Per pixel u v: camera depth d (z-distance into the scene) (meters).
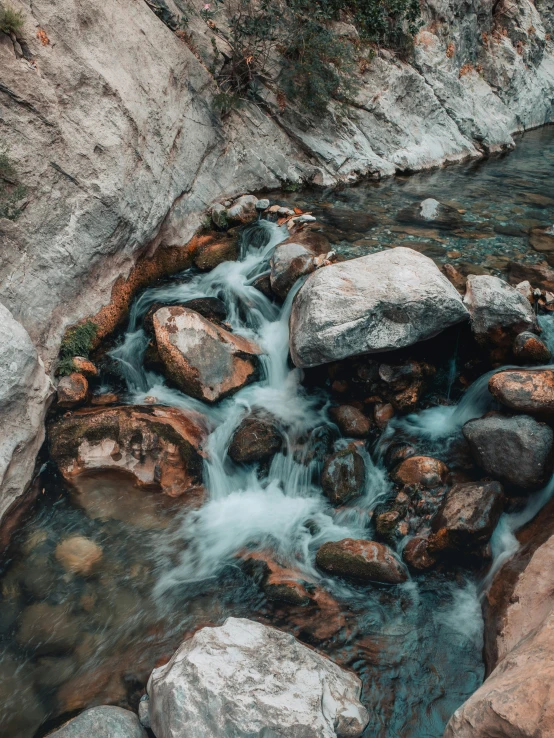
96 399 5.89
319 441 5.59
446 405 5.73
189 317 6.16
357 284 5.61
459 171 11.02
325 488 5.25
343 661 3.93
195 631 4.14
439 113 11.90
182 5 8.38
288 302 6.62
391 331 5.40
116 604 4.31
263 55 9.13
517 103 14.44
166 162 7.34
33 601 4.29
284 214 8.27
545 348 5.37
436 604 4.32
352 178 10.04
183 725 3.15
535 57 15.31
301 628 4.14
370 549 4.56
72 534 4.82
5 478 4.71
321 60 9.43
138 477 5.28
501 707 2.75
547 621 3.27
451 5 12.20
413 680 3.83
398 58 11.23
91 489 5.20
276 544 4.87
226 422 5.79
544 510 4.52
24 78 5.59
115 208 6.35
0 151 5.39
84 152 6.09
